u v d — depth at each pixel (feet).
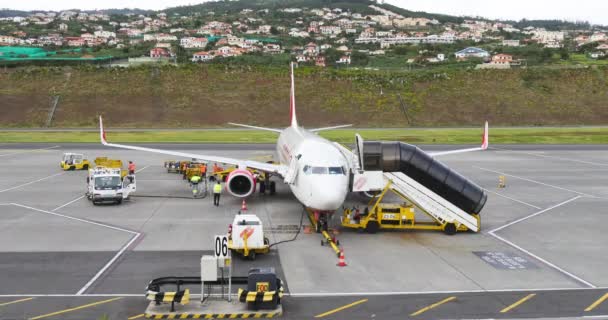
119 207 133.69
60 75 474.90
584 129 383.24
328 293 75.25
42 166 203.82
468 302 72.38
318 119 430.20
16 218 120.16
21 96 436.35
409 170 113.50
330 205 102.01
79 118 411.34
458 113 447.42
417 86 492.13
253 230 89.66
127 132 347.36
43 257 90.68
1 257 90.38
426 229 115.65
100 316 66.39
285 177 125.70
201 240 102.63
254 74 500.74
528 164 221.25
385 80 499.10
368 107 450.30
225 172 174.40
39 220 118.32
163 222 117.70
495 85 497.46
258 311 68.23
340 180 105.19
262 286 69.77
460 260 92.22
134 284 77.92
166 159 228.63
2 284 77.36
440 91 483.92
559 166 215.92
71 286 76.79
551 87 496.23
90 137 310.86
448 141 298.15
